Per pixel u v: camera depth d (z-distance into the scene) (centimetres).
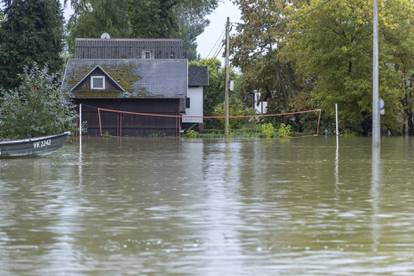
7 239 1206
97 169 2592
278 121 8131
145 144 4866
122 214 1472
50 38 7194
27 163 2892
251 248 1127
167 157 3325
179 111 7325
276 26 8231
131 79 7362
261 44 8381
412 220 1390
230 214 1467
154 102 7300
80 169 2592
